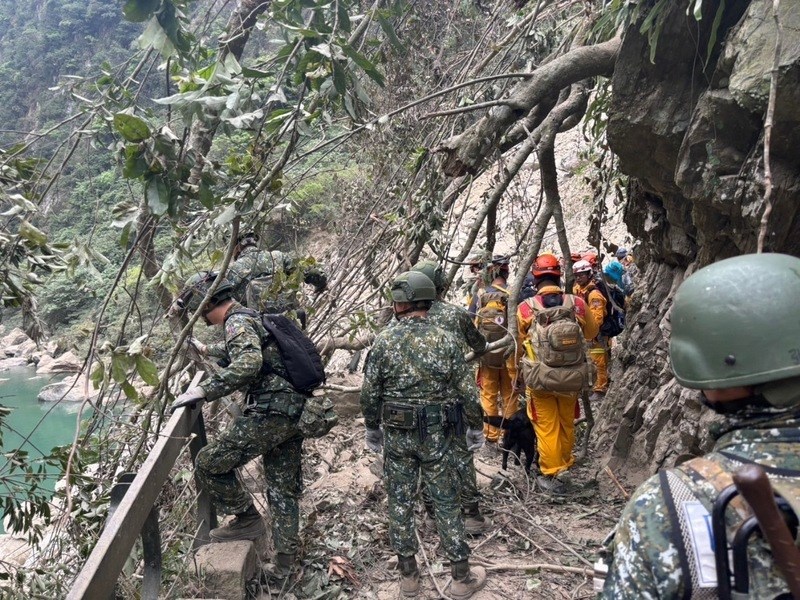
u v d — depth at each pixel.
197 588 3.43
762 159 3.00
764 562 1.14
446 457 3.68
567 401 4.82
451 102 5.55
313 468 5.46
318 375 3.66
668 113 3.55
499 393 6.05
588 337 4.99
